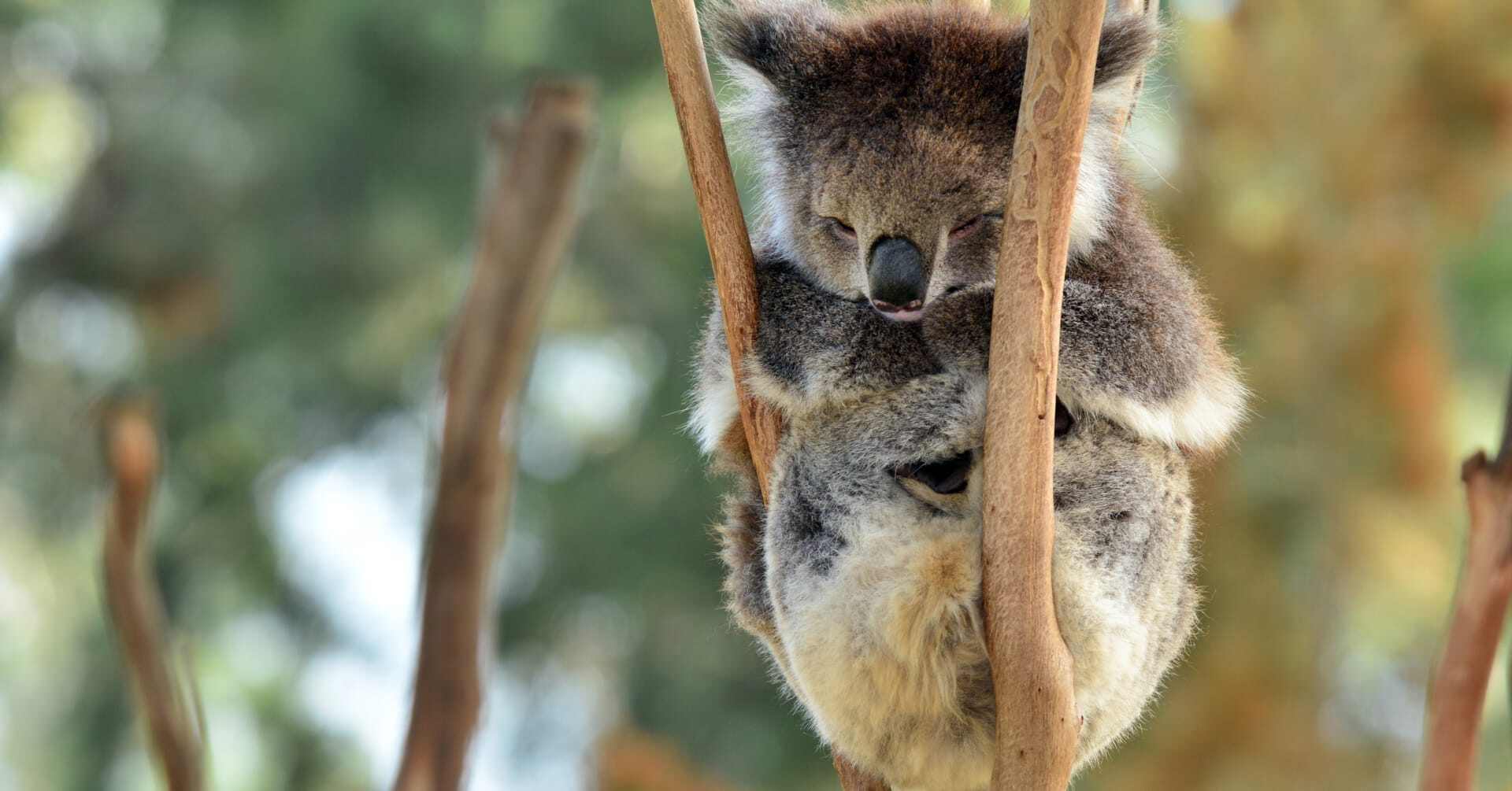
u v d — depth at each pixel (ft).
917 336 19.16
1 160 73.41
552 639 66.08
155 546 67.36
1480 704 16.28
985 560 16.39
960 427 18.65
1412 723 45.55
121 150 66.08
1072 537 18.47
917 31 20.83
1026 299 15.89
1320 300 42.73
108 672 67.87
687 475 62.95
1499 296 47.26
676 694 62.08
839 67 20.77
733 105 23.00
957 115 20.04
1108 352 18.79
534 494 65.46
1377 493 42.68
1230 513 42.63
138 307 67.36
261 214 64.39
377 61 60.59
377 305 65.57
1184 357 19.65
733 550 21.59
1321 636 42.83
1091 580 18.42
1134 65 20.25
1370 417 42.65
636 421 65.72
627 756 33.09
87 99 72.38
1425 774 16.44
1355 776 43.16
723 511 23.17
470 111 61.26
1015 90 20.10
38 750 68.08
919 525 18.47
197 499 68.64
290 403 68.28
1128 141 22.74
